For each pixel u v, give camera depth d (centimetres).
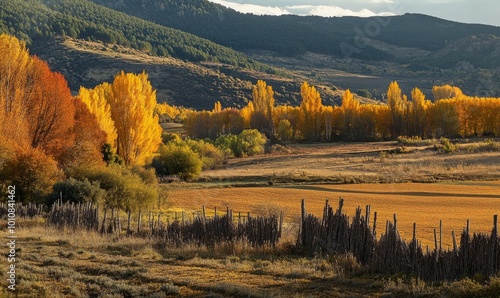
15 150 3872
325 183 6475
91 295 1267
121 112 6034
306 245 1959
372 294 1337
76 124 5397
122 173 4266
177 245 2127
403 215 4038
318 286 1409
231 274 1566
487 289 1242
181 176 6819
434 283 1424
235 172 7412
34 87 4916
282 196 5359
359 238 1720
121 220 2956
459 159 7850
